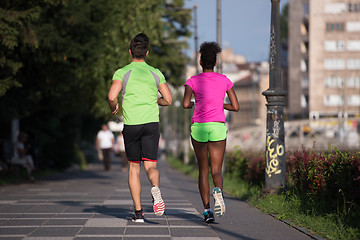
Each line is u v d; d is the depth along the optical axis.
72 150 57.31
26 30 26.03
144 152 13.30
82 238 11.58
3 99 32.31
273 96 18.92
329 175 14.92
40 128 48.69
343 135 149.38
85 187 29.02
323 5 189.38
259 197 19.03
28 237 11.67
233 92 14.20
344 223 12.71
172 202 19.89
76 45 31.22
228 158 36.72
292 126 160.00
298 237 12.05
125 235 11.98
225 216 15.57
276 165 18.84
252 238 11.88
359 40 188.75
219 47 14.30
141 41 13.59
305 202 15.86
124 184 32.28
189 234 12.24
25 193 24.17
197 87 14.04
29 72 32.84
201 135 13.93
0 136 45.28
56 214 15.73
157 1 41.47
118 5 35.56
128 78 13.30
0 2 25.12
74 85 35.25
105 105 36.53
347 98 189.12
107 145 55.78
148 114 13.29
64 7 30.53
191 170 51.62
